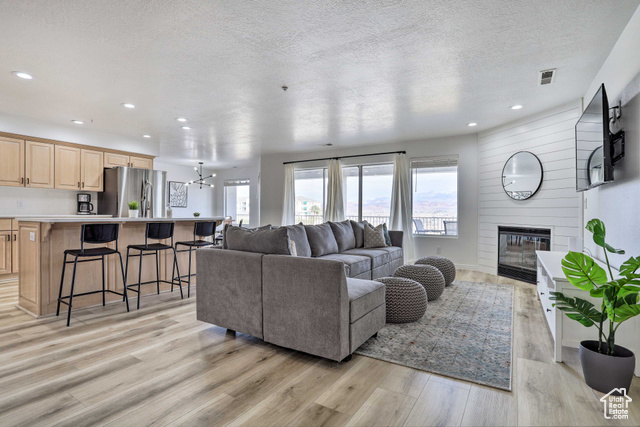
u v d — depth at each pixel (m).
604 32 2.53
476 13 2.28
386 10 2.23
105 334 2.81
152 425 1.63
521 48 2.77
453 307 3.58
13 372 2.14
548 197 4.45
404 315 3.05
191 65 3.08
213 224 4.64
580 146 3.38
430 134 5.82
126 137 6.07
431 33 2.53
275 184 7.86
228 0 2.12
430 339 2.72
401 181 6.31
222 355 2.42
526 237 4.79
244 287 2.66
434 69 3.17
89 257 3.62
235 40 2.63
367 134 5.84
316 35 2.55
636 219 2.32
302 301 2.36
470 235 5.79
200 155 8.01
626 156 2.51
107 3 2.15
